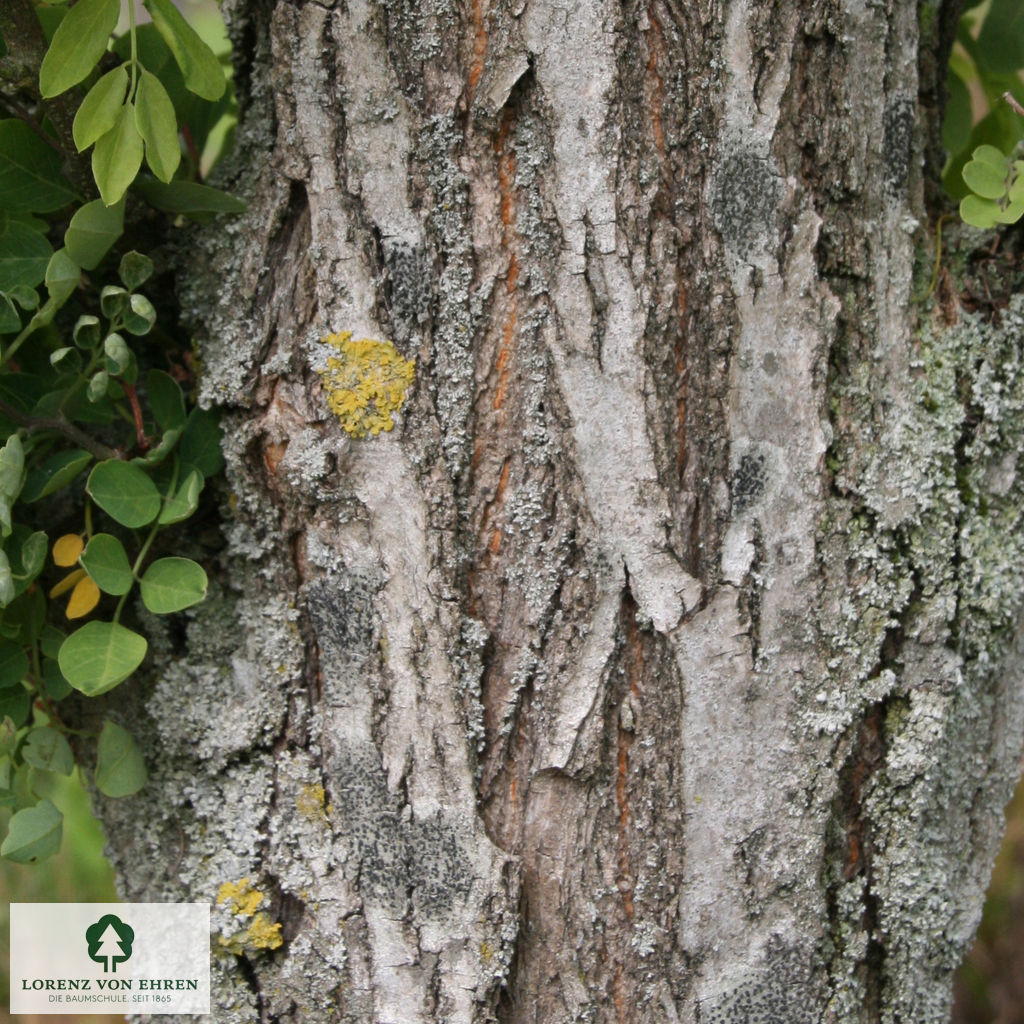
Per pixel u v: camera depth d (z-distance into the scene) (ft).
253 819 3.22
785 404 3.16
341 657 3.18
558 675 3.16
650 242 3.13
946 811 3.30
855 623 3.19
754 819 3.18
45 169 3.18
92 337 3.16
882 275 3.20
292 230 3.19
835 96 3.17
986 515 3.27
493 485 3.16
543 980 3.18
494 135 3.13
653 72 3.12
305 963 3.21
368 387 3.15
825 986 3.21
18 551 3.21
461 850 3.16
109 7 3.04
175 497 3.20
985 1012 4.88
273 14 3.15
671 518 3.14
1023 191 3.17
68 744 3.28
